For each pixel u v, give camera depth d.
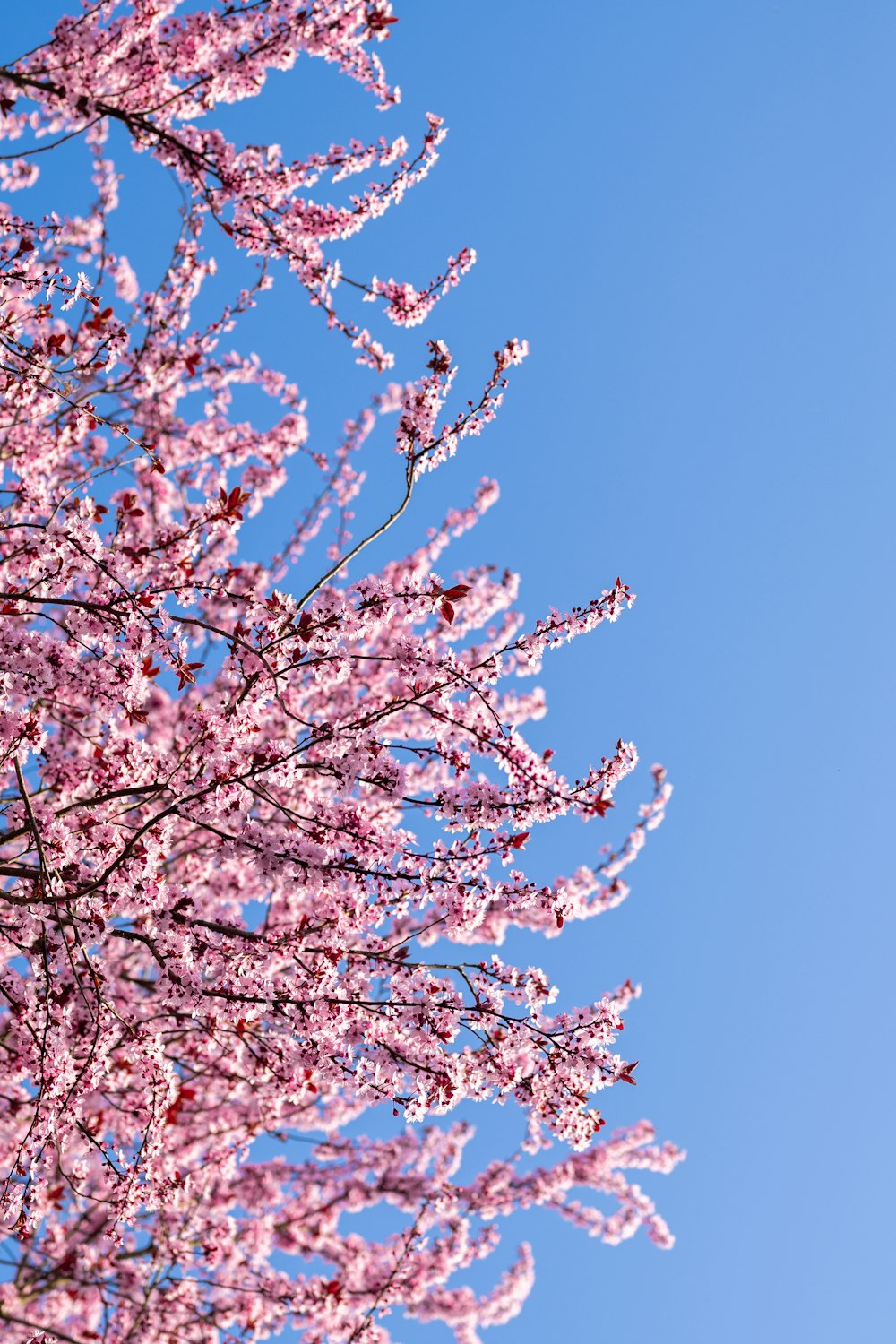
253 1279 8.40
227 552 9.01
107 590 5.12
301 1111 9.74
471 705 5.61
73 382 5.67
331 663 5.30
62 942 5.17
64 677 4.92
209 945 5.25
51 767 6.57
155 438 9.30
